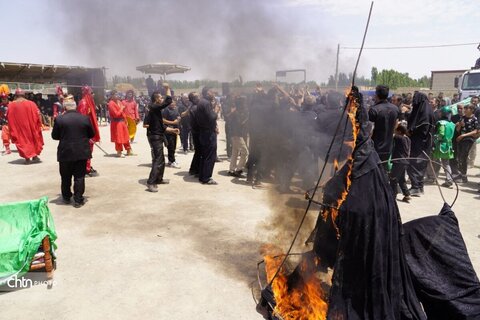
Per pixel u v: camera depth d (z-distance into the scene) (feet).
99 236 15.64
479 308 8.93
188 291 11.50
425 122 21.89
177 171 28.73
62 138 18.61
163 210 19.10
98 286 11.73
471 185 25.75
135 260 13.51
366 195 8.40
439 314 9.40
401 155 19.92
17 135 30.17
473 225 17.40
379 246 8.32
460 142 26.14
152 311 10.46
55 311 10.40
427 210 19.62
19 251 11.53
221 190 23.07
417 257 9.68
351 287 8.45
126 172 27.96
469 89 48.52
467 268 9.39
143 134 54.08
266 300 10.36
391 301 8.41
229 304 10.83
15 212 13.44
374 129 18.86
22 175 26.58
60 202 20.24
